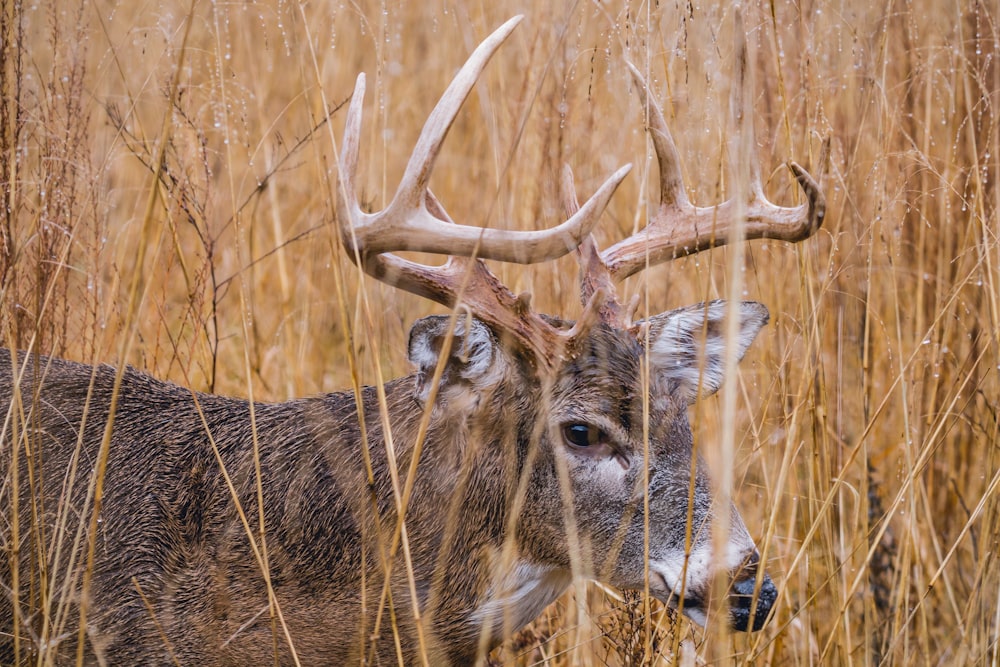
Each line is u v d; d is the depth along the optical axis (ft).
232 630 26.55
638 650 28.32
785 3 39.73
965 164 38.60
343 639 26.66
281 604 26.61
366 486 26.84
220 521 26.99
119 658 26.40
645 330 26.73
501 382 25.93
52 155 33.71
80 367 29.30
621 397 25.44
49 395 28.19
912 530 32.17
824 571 34.04
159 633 26.27
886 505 37.01
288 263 44.98
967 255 37.29
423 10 51.21
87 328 36.29
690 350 27.81
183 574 26.68
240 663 26.61
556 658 32.09
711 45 33.24
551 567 26.76
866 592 30.66
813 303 32.42
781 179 36.99
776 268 36.42
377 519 25.02
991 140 37.91
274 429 27.86
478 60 24.04
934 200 38.93
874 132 38.22
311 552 26.71
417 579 26.66
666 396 26.18
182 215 39.63
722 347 28.09
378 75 38.11
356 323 33.06
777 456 33.63
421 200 24.57
